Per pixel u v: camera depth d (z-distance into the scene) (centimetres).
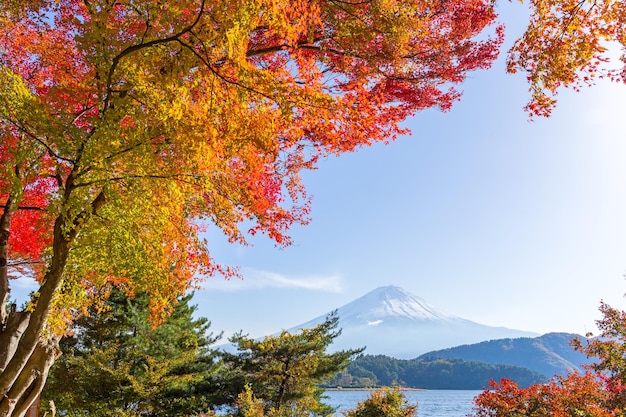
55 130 436
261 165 565
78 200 474
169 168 511
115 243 579
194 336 2245
